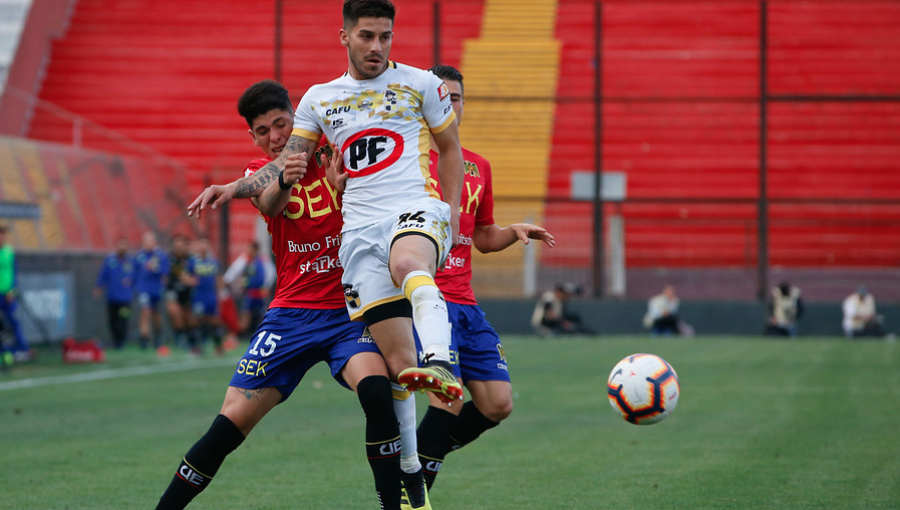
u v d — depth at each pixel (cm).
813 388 4469
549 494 2217
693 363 5784
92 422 3453
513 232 2170
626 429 3259
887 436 3056
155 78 11338
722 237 9756
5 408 3850
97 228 7788
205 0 12250
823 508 2044
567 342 7812
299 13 11981
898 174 10138
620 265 9031
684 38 11225
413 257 1609
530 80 10894
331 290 1764
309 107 1748
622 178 8869
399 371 1688
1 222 6662
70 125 10725
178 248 6794
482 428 2127
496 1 11956
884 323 8650
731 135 10450
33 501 2158
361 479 2417
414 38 11606
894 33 11212
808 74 10794
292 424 3391
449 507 2088
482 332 2131
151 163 9012
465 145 10525
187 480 1673
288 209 1761
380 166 1702
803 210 9944
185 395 4316
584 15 11781
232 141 10762
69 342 6228
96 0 12156
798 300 8481
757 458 2677
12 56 10569
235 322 7819
